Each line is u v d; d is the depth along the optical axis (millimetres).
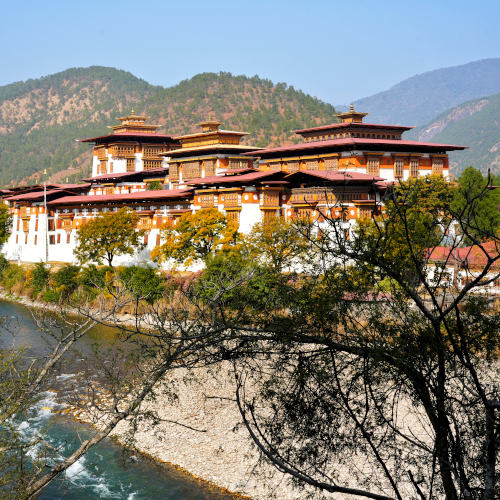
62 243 111062
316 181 79562
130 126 138250
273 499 28812
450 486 14031
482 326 15867
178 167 113000
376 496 14289
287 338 15750
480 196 14492
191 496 29859
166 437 35312
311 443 16297
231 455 33312
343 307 15930
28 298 86875
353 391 16266
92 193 132375
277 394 16656
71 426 37000
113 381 20047
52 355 24328
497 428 13141
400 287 15945
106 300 60500
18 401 23094
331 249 15984
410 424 32000
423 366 15188
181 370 41812
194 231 75250
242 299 17578
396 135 105062
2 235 123625
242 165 108188
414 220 15625
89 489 30484
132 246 96125
